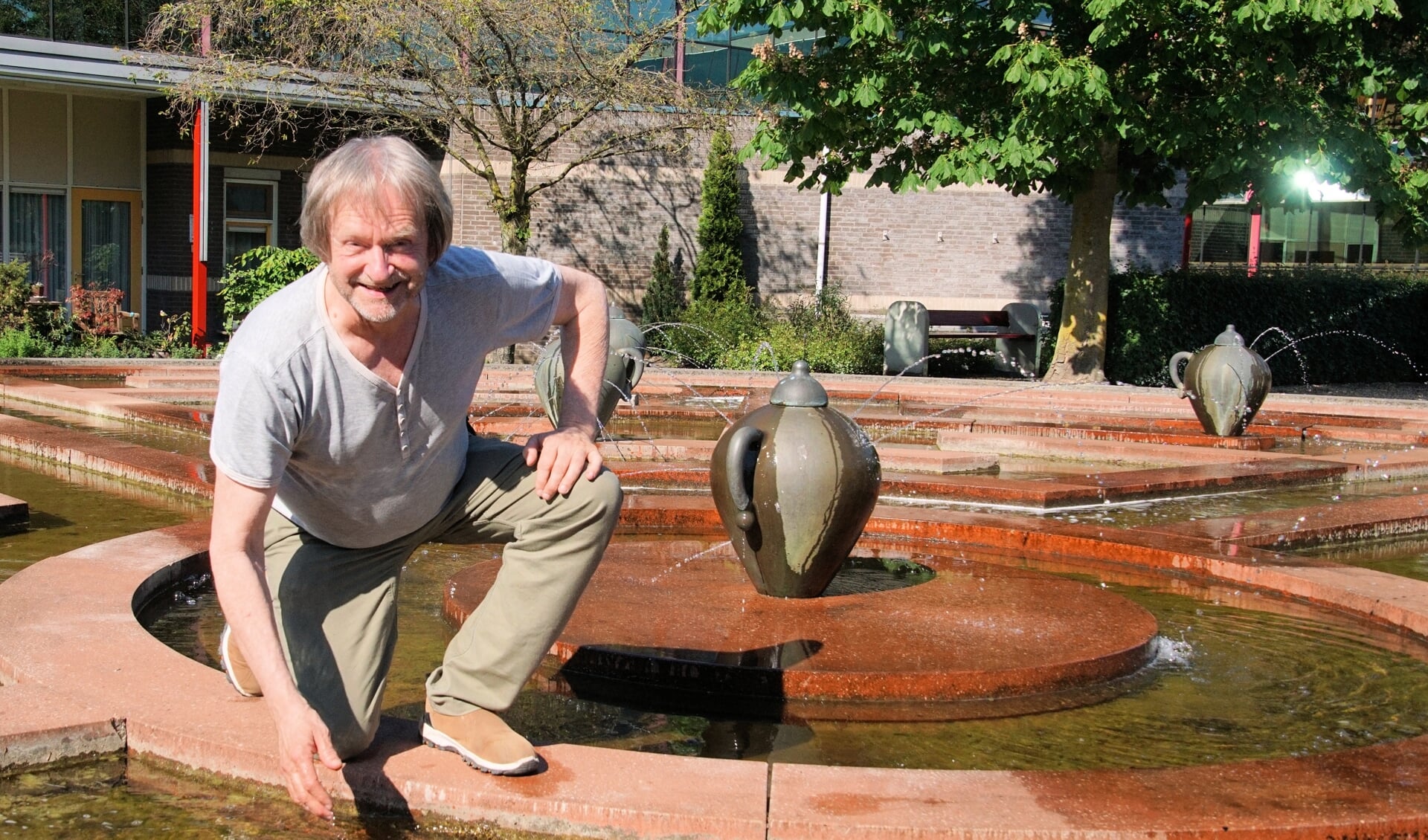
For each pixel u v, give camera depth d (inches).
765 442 177.3
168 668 136.8
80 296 706.8
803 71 564.7
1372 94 553.9
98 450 310.5
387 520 108.5
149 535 210.4
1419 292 853.8
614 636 156.6
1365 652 176.9
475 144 751.7
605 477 111.0
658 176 811.4
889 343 741.3
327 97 701.9
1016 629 167.9
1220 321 767.7
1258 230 872.9
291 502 106.7
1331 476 356.5
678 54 824.3
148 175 802.8
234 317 711.7
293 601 108.8
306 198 93.6
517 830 105.7
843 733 137.0
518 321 110.7
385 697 142.8
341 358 98.4
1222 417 427.8
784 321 775.7
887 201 846.5
